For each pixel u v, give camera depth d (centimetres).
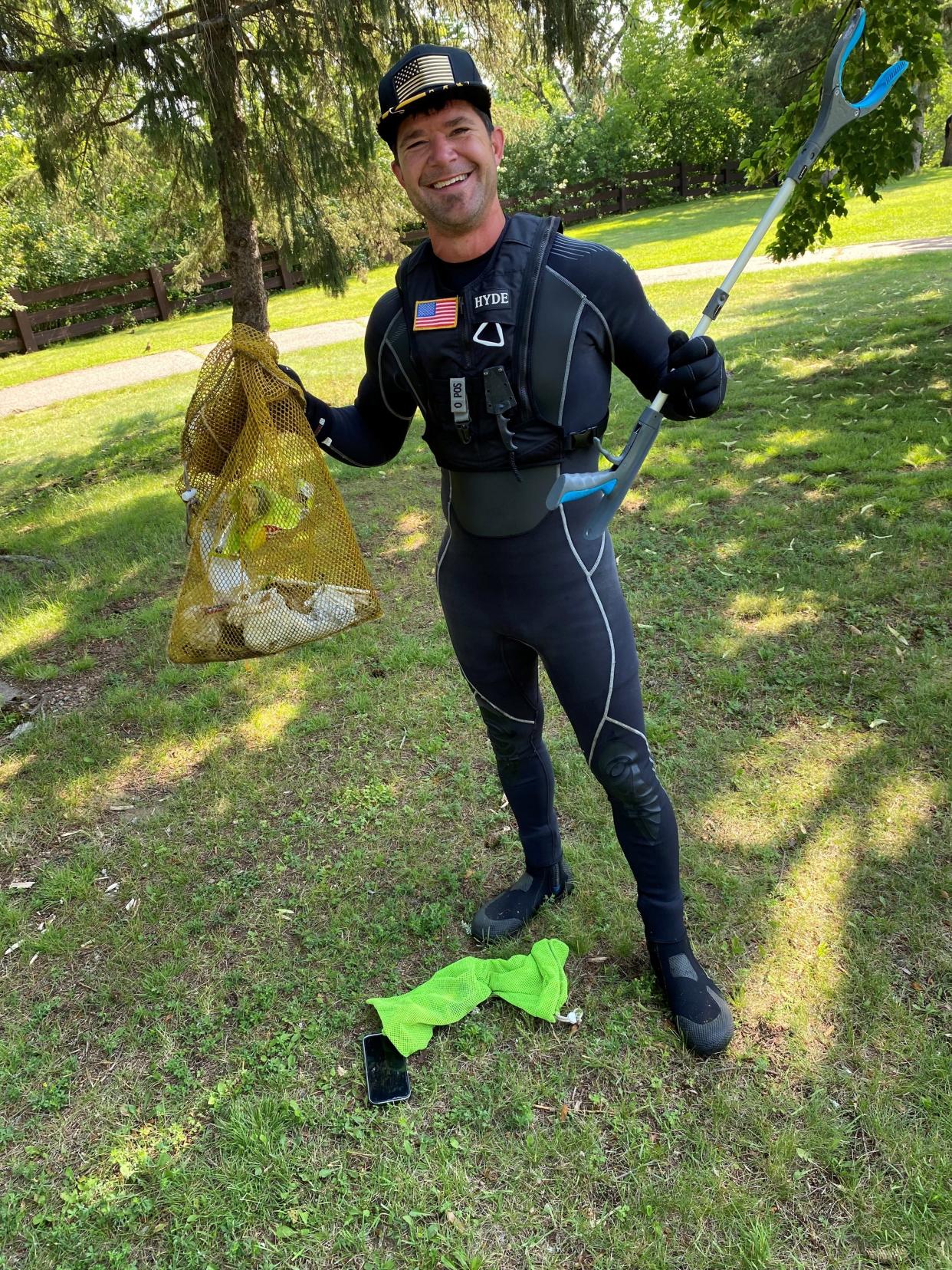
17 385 1341
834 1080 196
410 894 265
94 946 258
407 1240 175
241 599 192
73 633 449
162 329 1794
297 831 296
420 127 157
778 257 613
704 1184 179
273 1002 233
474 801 301
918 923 231
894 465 502
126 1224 184
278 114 601
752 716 321
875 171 541
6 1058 225
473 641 203
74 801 323
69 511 651
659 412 168
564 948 235
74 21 538
